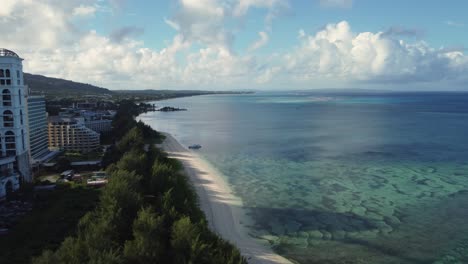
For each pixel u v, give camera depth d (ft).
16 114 419.95
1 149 415.44
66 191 402.93
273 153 638.12
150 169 405.39
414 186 426.92
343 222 325.42
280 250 274.77
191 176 483.51
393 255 265.34
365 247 277.64
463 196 388.57
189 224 230.68
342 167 522.88
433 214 340.39
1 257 249.34
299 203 374.84
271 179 466.70
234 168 531.50
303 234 302.04
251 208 362.12
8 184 391.65
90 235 221.46
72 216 324.19
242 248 277.03
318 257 263.90
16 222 313.73
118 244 226.17
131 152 469.16
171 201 291.99
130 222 258.16
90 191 401.70
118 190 285.43
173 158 601.62
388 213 344.28
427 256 262.88
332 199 386.32
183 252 214.48
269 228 314.55
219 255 210.18
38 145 588.09
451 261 255.70
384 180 453.58
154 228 229.86
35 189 411.54
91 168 524.52
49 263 193.67
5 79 411.54
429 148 654.53
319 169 513.86
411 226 313.94
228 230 310.04
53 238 279.90
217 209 358.43
